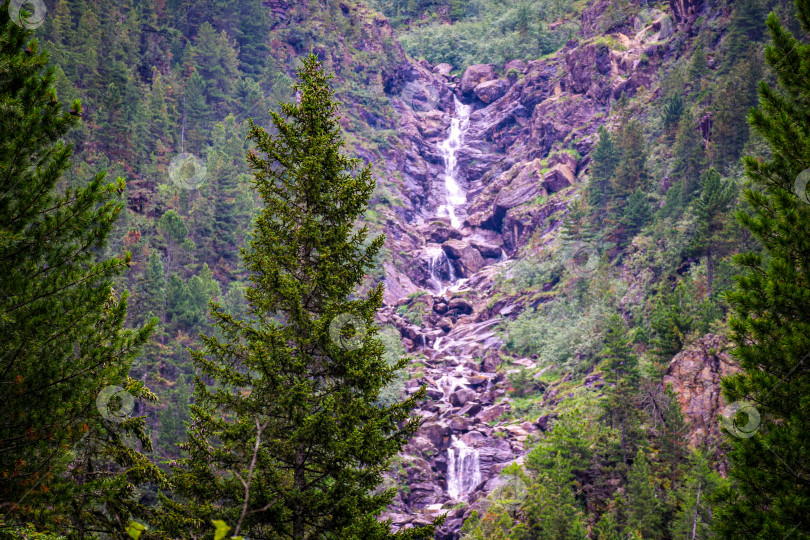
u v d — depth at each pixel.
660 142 111.50
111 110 94.94
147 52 128.62
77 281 12.95
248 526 13.64
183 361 62.22
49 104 13.45
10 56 13.48
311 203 16.81
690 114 101.50
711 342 53.66
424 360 92.38
